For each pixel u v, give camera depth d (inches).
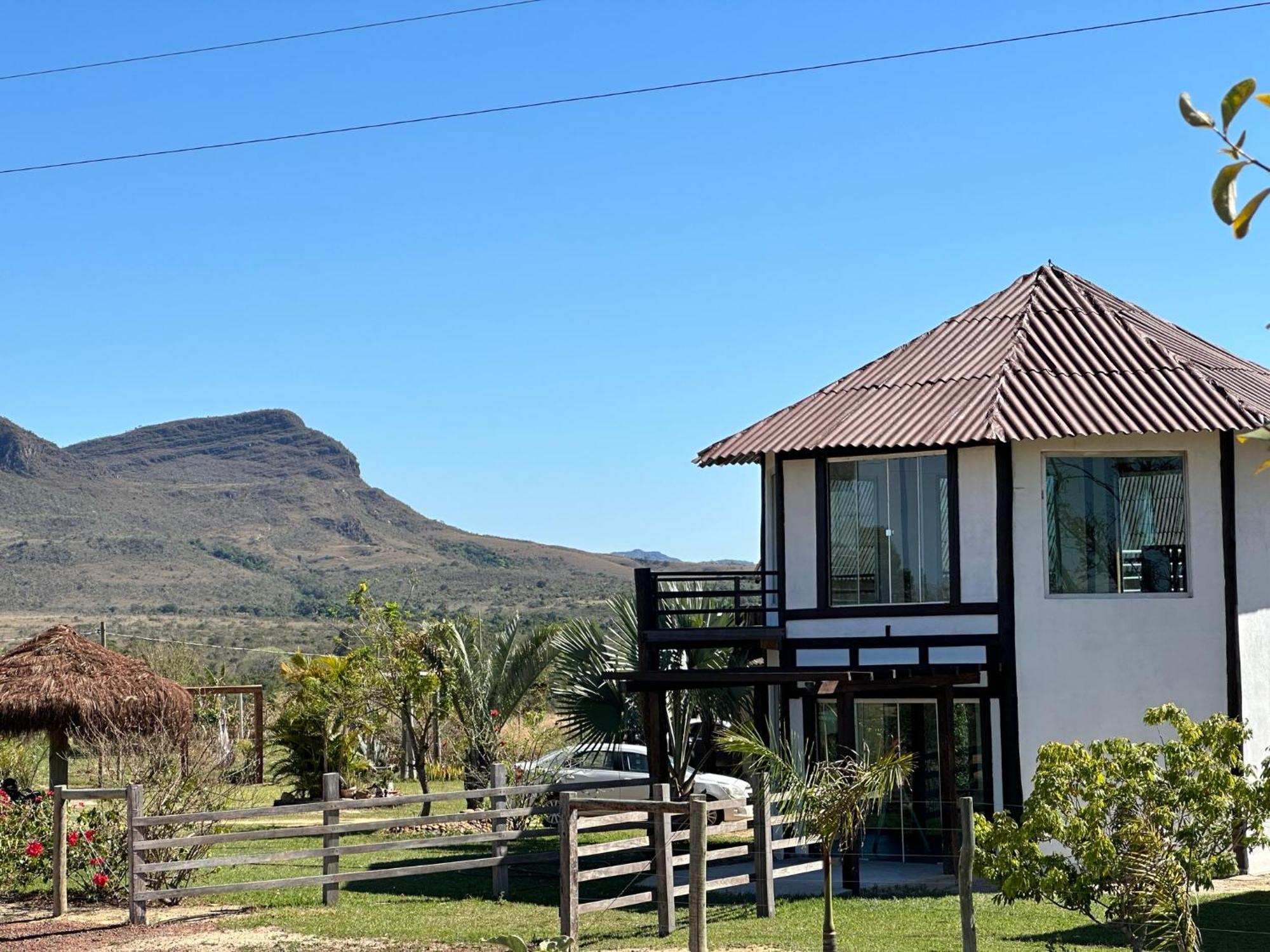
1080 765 461.1
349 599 1136.8
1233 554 781.9
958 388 855.7
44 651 1103.6
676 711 922.7
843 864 728.3
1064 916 637.9
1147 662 788.6
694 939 518.0
